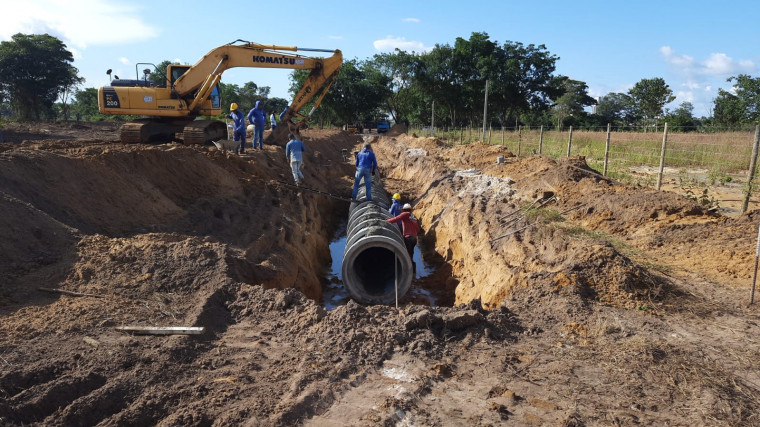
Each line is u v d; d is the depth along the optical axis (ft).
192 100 57.26
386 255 41.78
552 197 38.88
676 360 16.30
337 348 17.24
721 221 29.81
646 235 29.89
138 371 15.12
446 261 41.32
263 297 20.93
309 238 39.86
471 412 13.93
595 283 22.09
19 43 168.86
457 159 69.67
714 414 13.51
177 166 37.52
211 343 17.62
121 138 53.11
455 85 169.27
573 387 15.02
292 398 14.20
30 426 12.40
